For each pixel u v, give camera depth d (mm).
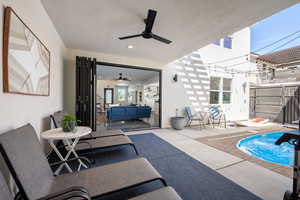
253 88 6898
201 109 5430
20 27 1275
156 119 6723
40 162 1146
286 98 5727
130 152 2604
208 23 2305
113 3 1841
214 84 5879
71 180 1215
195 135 3852
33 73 1565
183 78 5051
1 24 1059
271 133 4129
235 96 6344
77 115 3305
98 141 2379
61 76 3121
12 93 1180
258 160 2295
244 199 1405
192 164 2143
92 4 1864
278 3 1809
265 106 6426
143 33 2236
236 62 6281
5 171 1057
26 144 1047
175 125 4496
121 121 6445
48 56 2117
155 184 1643
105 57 3854
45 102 2068
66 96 3482
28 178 928
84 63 3393
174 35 2736
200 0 1759
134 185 1161
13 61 1169
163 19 2186
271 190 1543
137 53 3814
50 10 1997
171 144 3078
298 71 5469
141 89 9500
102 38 2914
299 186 1140
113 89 11242
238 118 6441
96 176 1275
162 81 4691
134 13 2053
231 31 2586
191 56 5188
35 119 1707
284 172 1924
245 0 1751
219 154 2537
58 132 1725
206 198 1414
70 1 1812
